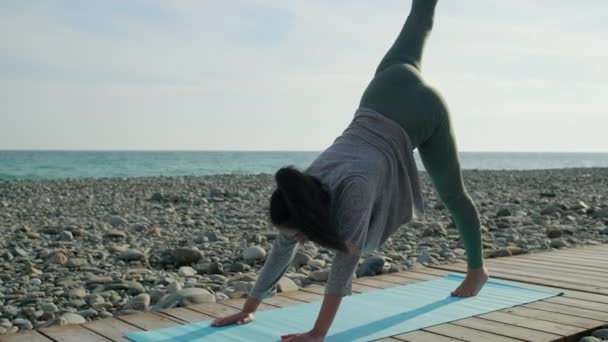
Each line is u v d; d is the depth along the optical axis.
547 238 8.20
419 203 3.47
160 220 10.48
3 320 4.37
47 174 39.50
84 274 6.12
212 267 6.17
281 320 3.59
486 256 6.63
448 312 3.74
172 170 48.34
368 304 3.95
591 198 13.79
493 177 24.58
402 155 3.34
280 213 2.85
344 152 3.16
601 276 4.84
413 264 6.21
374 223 3.22
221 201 14.09
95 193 16.73
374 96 3.44
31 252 7.39
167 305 4.44
